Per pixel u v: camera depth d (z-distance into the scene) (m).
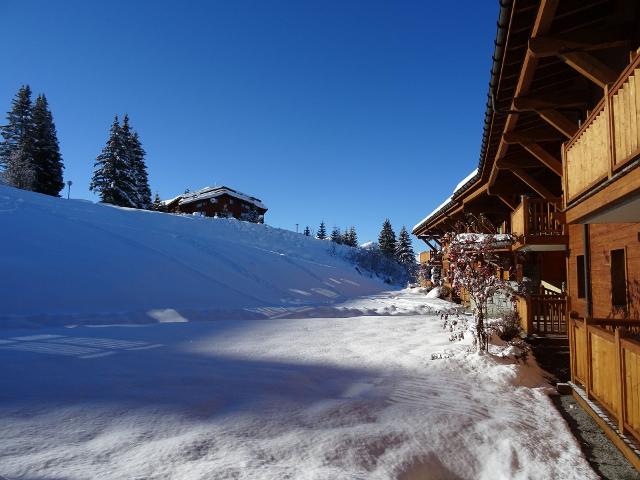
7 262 15.27
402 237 77.44
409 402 5.75
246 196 58.03
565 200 6.92
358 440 4.30
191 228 35.00
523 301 11.20
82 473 3.27
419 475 3.94
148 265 19.03
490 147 10.66
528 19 5.85
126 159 45.69
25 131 46.75
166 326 12.21
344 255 46.41
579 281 9.69
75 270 16.25
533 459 4.40
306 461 3.78
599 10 6.50
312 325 13.01
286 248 40.75
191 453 3.73
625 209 5.31
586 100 7.58
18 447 3.75
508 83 7.36
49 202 27.92
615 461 4.46
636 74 4.10
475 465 4.27
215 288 18.97
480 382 7.08
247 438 4.18
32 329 11.23
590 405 5.72
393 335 11.09
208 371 6.91
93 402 5.09
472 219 17.38
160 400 5.25
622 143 4.49
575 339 6.83
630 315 6.68
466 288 9.49
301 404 5.38
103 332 10.80
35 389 5.58
